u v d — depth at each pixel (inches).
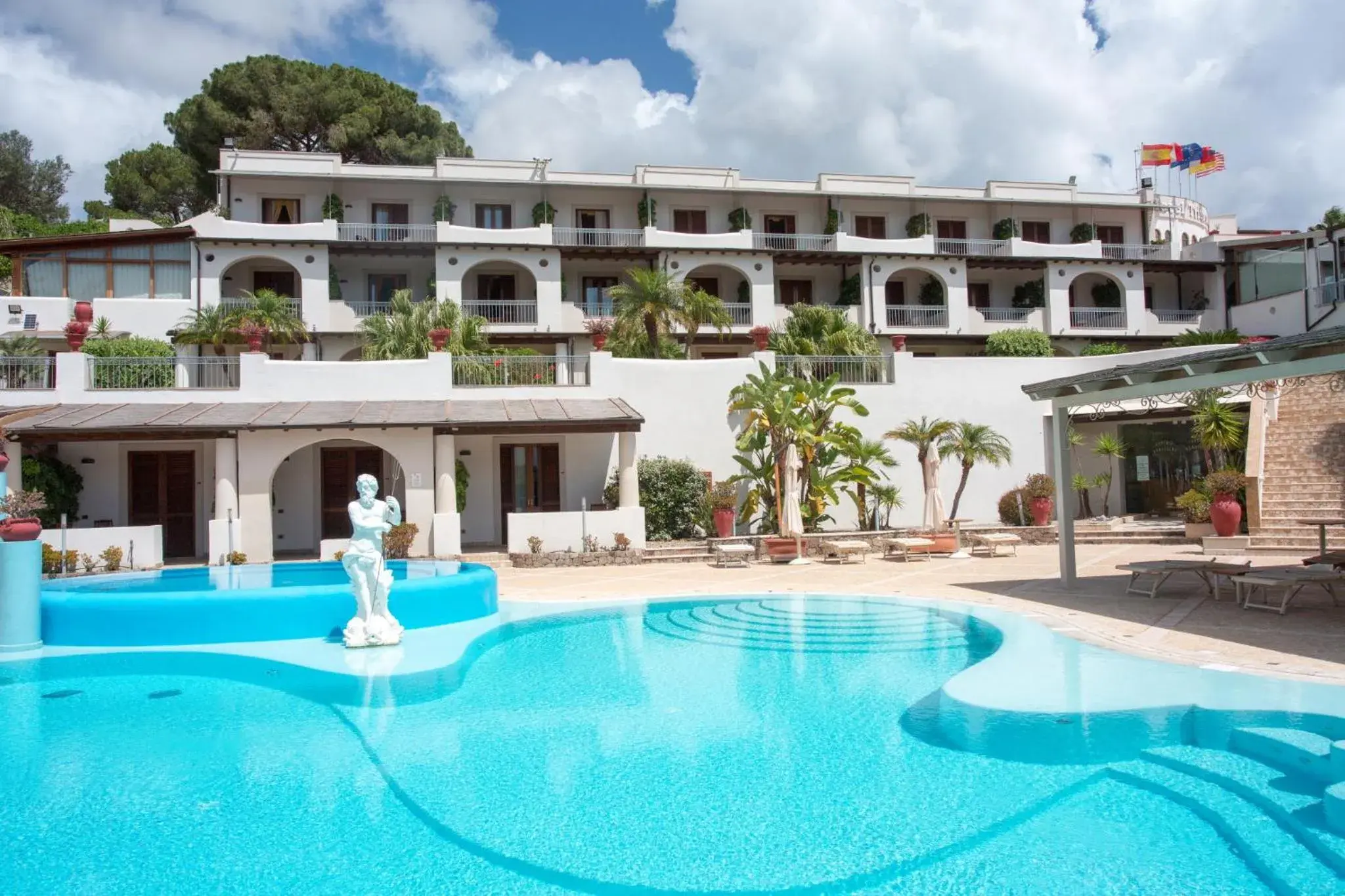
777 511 780.0
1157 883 166.1
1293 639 350.3
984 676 310.8
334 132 1617.9
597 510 800.9
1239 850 179.9
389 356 963.3
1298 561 612.4
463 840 190.9
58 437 671.1
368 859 182.2
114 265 1166.3
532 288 1363.2
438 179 1325.0
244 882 172.4
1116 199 1556.3
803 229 1483.8
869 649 381.4
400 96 1768.0
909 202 1509.6
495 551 762.8
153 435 682.2
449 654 374.0
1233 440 762.8
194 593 411.2
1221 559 641.0
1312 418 756.6
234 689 330.3
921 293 1456.7
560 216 1403.8
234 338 1027.9
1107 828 191.9
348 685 332.2
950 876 169.6
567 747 254.1
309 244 1209.4
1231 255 1498.5
